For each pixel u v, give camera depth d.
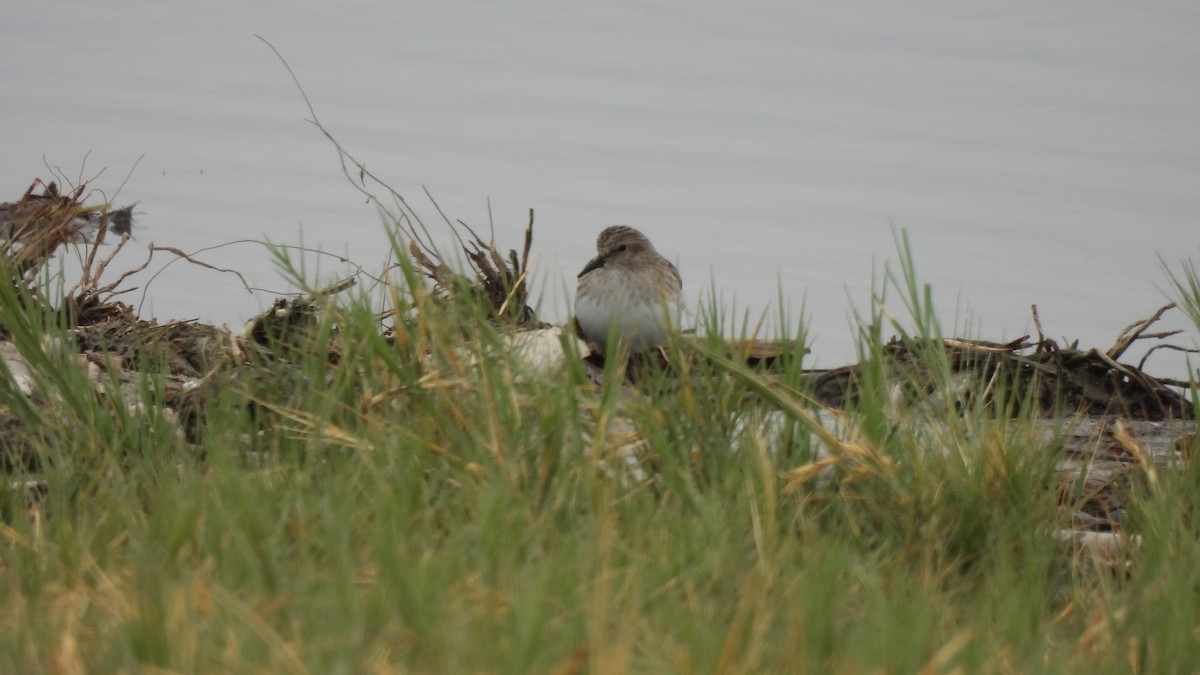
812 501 10.73
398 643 7.55
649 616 8.23
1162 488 11.24
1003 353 15.33
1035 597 9.09
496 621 7.79
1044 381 15.43
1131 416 15.15
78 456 10.78
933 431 11.55
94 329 15.38
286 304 15.65
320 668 7.07
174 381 13.34
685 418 11.30
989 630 8.59
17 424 11.80
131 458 10.83
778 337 13.43
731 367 11.30
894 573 9.34
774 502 10.05
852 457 10.78
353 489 9.81
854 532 10.16
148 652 7.25
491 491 9.45
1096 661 8.51
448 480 10.07
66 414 11.57
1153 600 9.19
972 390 12.48
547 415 10.55
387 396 11.22
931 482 10.64
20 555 9.05
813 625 7.89
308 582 8.09
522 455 10.35
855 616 8.55
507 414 10.72
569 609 7.88
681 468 10.77
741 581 8.78
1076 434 14.21
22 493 10.38
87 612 8.12
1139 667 8.58
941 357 11.77
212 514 9.04
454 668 7.09
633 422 11.27
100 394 12.24
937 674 7.62
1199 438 11.84
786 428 11.41
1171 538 10.05
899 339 16.11
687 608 8.37
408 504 9.33
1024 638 8.42
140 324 15.74
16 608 7.90
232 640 7.29
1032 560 9.45
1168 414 14.93
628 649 7.53
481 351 11.12
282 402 12.09
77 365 11.75
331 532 8.71
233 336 13.61
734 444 11.34
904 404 11.92
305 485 9.70
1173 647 8.48
